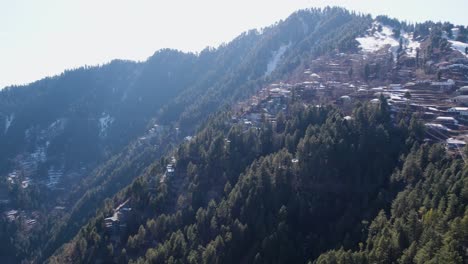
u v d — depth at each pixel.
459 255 72.94
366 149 122.00
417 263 75.94
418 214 92.19
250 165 132.50
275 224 107.94
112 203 138.25
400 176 110.62
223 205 115.50
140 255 115.50
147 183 140.12
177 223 119.50
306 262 100.69
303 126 145.00
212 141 145.50
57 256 133.88
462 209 84.06
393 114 146.00
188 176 137.38
